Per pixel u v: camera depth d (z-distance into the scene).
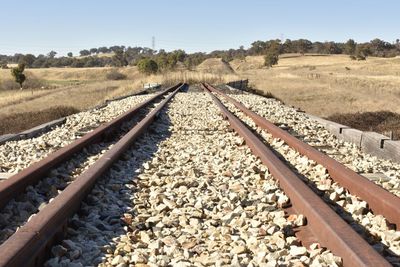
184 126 13.21
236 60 187.25
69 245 4.05
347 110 29.97
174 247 4.11
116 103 21.95
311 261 3.78
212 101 22.08
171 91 32.97
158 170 7.54
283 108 18.75
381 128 16.45
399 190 6.38
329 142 10.77
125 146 8.33
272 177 6.74
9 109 38.16
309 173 7.31
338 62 168.88
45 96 50.91
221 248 4.16
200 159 8.49
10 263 3.11
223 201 5.62
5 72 118.88
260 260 3.79
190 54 168.50
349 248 3.52
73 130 12.24
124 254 4.05
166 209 5.39
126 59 193.38
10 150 9.22
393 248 4.16
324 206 4.65
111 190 6.19
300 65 162.00
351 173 6.21
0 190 5.13
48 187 6.31
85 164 7.98
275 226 4.64
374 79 71.12
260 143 8.78
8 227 4.90
